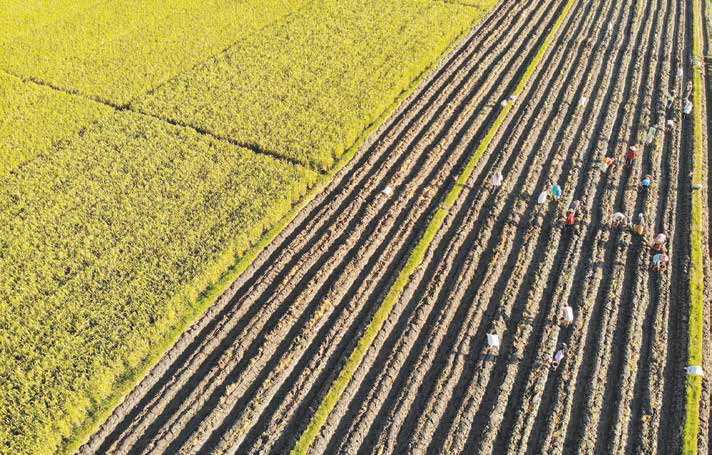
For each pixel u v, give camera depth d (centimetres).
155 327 2389
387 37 4538
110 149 3297
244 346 2389
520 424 2150
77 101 3716
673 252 2836
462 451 2094
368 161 3353
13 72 4006
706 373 2330
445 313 2520
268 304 2544
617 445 2091
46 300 2478
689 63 4350
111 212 2889
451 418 2184
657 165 3338
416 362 2341
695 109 3812
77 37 4441
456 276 2686
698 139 3538
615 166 3325
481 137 3578
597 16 5031
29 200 2947
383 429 2134
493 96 3922
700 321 2478
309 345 2422
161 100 3716
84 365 2244
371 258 2802
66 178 3095
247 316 2525
